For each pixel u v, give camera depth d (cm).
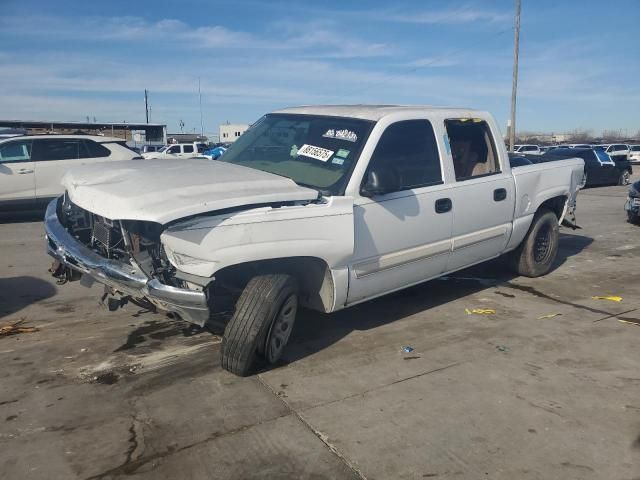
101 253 402
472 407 359
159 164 458
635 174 3094
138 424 332
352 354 441
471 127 568
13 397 363
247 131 561
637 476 291
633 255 850
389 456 304
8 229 1051
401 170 470
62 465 291
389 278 468
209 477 283
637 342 478
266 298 378
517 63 2952
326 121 492
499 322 525
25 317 521
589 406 364
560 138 8812
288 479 282
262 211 364
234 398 364
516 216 609
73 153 1224
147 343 457
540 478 288
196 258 350
